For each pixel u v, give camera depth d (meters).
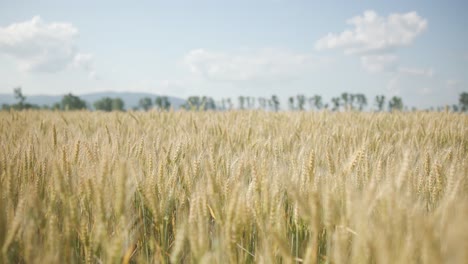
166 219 2.30
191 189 2.62
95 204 2.11
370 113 10.09
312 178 2.35
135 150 3.42
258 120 7.80
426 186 2.61
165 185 2.48
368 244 1.55
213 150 3.73
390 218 1.60
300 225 2.22
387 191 1.77
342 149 3.69
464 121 6.59
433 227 1.49
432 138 5.14
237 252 1.96
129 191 2.21
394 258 1.40
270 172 2.59
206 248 1.80
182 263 2.15
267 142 4.11
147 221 2.55
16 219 1.79
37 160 2.90
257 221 2.07
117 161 2.77
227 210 2.00
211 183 2.26
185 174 2.70
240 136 5.05
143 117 8.45
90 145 3.26
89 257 1.94
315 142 4.37
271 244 1.91
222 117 8.41
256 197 2.13
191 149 3.90
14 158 2.93
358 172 2.71
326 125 6.73
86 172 2.45
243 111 10.88
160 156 3.14
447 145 4.79
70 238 1.92
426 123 6.96
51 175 2.47
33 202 1.99
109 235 2.09
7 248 1.77
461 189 2.07
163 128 6.32
